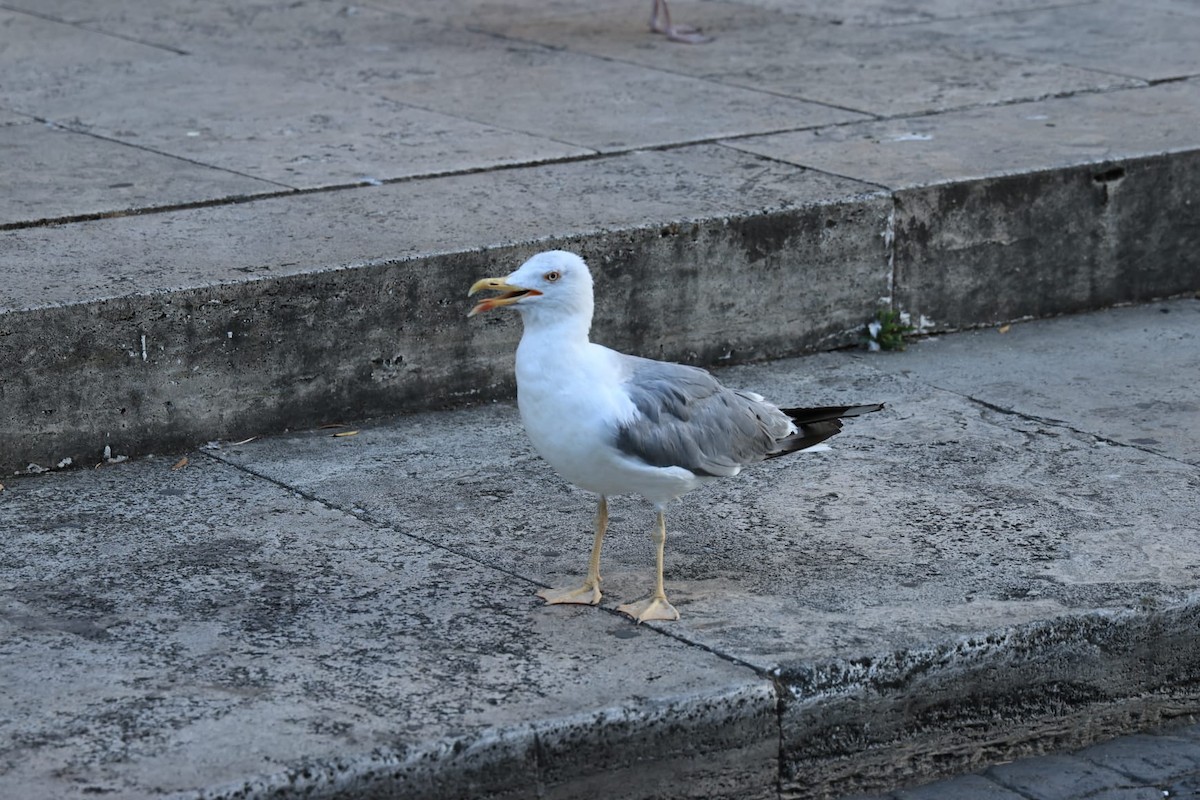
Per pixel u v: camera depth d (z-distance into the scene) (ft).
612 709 23.13
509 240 36.40
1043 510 30.71
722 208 38.81
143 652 24.99
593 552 26.76
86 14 61.72
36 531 29.66
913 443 34.27
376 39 58.29
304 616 26.30
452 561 28.48
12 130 45.73
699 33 59.31
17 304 31.89
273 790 21.36
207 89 50.78
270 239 36.58
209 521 30.22
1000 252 41.88
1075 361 39.55
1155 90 50.39
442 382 36.40
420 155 43.55
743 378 38.52
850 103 49.14
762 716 23.99
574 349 24.94
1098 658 26.32
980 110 48.06
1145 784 25.27
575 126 46.62
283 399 34.81
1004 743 25.95
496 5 64.95
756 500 31.30
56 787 21.13
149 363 33.17
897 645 25.03
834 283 40.06
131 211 38.55
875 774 25.11
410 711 23.09
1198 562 28.30
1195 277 44.62
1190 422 35.40
